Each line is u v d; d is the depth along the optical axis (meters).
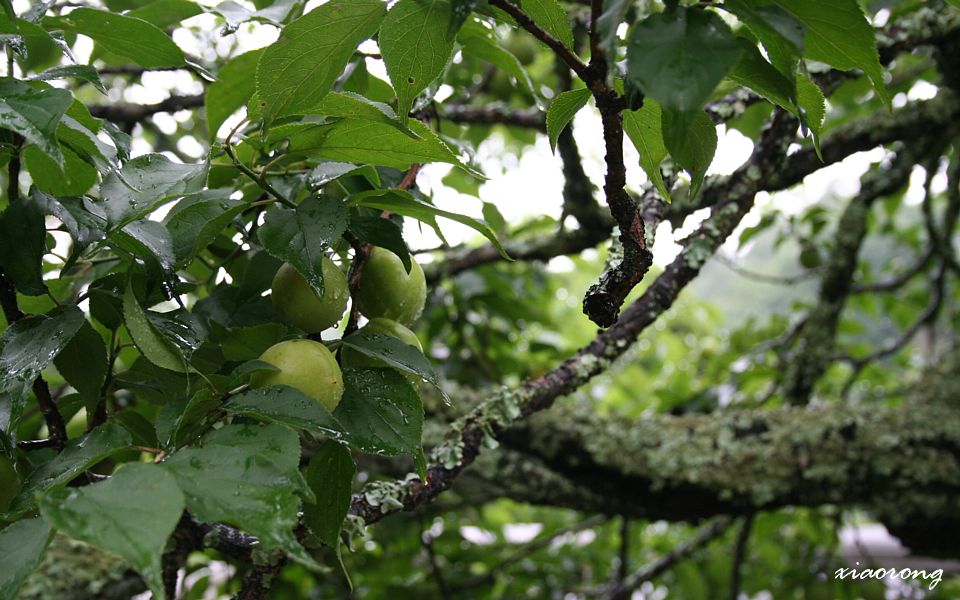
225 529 1.05
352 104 0.86
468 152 1.36
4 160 0.94
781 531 3.13
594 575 3.13
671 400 2.54
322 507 0.90
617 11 0.58
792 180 1.74
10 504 0.75
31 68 1.64
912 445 1.90
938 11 1.69
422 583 2.53
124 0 1.48
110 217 0.83
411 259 1.03
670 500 1.94
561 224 2.00
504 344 2.53
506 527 3.42
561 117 0.78
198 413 0.82
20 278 0.89
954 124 1.84
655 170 0.84
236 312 1.08
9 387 0.82
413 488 1.12
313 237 0.87
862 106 2.53
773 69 0.67
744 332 3.07
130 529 0.56
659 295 1.34
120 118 1.69
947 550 2.00
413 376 0.99
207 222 0.91
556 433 1.95
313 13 0.77
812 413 1.97
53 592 1.66
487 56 1.28
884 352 2.63
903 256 3.69
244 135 1.04
